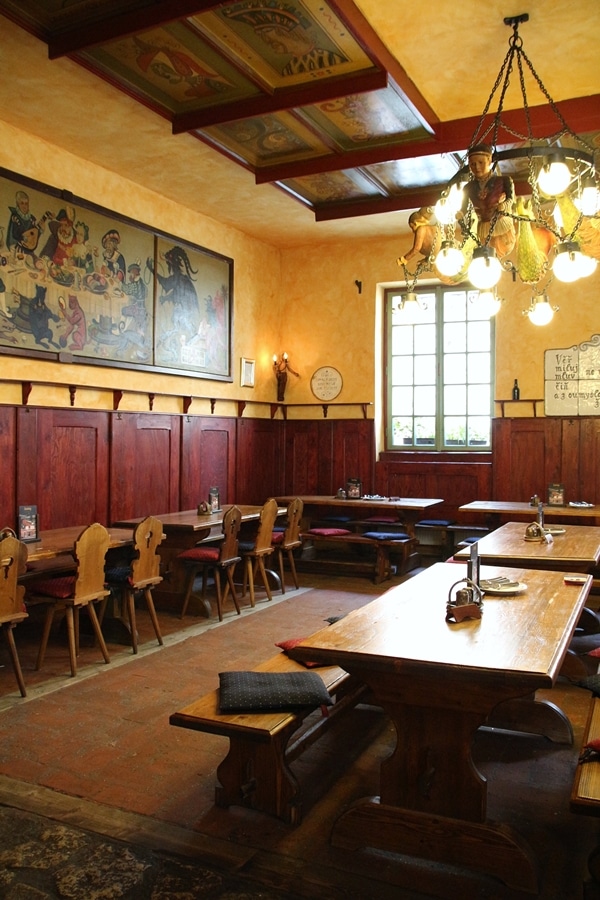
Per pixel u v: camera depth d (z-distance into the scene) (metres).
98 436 7.11
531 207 5.32
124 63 5.21
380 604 3.62
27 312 6.29
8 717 4.23
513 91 5.72
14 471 6.20
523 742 3.92
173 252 8.13
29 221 6.30
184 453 8.34
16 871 2.70
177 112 6.00
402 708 2.86
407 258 5.55
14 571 4.50
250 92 5.63
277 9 4.51
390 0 4.57
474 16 4.73
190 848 2.86
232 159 6.81
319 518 9.59
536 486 8.97
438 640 2.91
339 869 2.74
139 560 5.57
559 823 3.08
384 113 5.93
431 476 9.59
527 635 2.99
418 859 2.82
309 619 6.62
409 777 2.85
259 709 3.04
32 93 5.66
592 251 4.99
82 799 3.26
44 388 6.53
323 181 7.67
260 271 9.92
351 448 9.99
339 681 3.46
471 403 9.69
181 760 3.67
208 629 6.25
